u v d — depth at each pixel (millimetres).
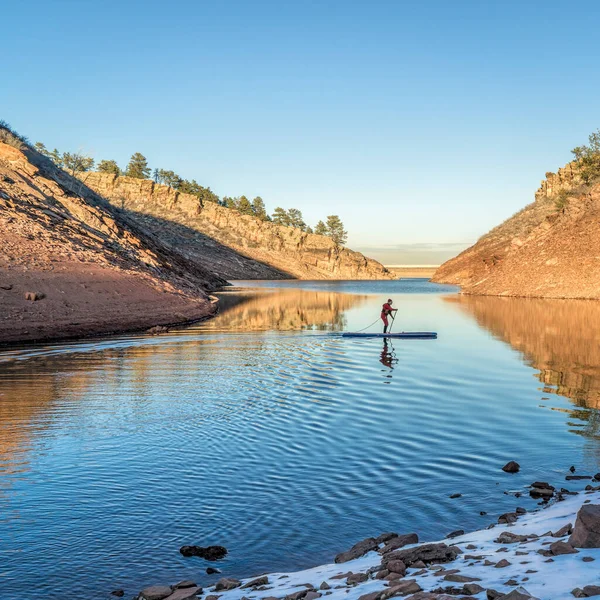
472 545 7105
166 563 7668
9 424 14367
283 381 20266
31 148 77188
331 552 7969
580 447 12766
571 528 6820
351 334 33781
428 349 28469
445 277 164125
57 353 26109
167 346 29062
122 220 79188
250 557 7840
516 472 11156
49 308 33906
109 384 19422
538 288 80062
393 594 5348
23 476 10828
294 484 10516
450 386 19500
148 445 12758
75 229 52562
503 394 18266
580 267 79125
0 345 27859
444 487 10367
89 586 7090
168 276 60250
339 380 20516
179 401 17047
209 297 64188
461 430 14133
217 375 21297
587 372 22078
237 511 9328
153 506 9508
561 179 165500
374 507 9469
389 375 21484
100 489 10227
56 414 15375
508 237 159000
